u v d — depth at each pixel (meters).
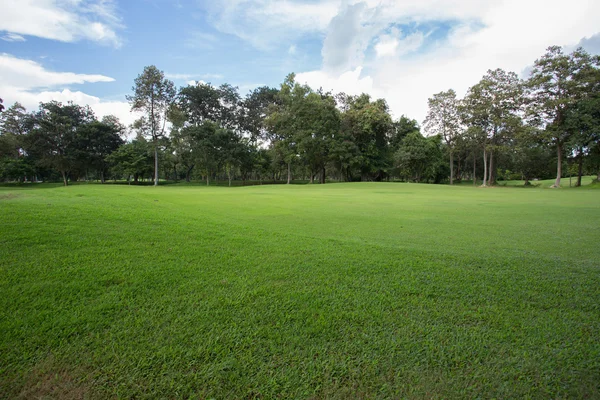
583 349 2.34
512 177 67.06
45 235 4.79
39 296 2.96
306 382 2.00
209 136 44.88
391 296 3.21
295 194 18.36
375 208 11.14
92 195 10.31
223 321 2.65
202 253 4.52
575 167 49.28
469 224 7.80
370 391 1.94
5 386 1.89
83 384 1.93
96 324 2.54
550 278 3.78
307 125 40.72
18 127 45.56
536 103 34.94
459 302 3.10
